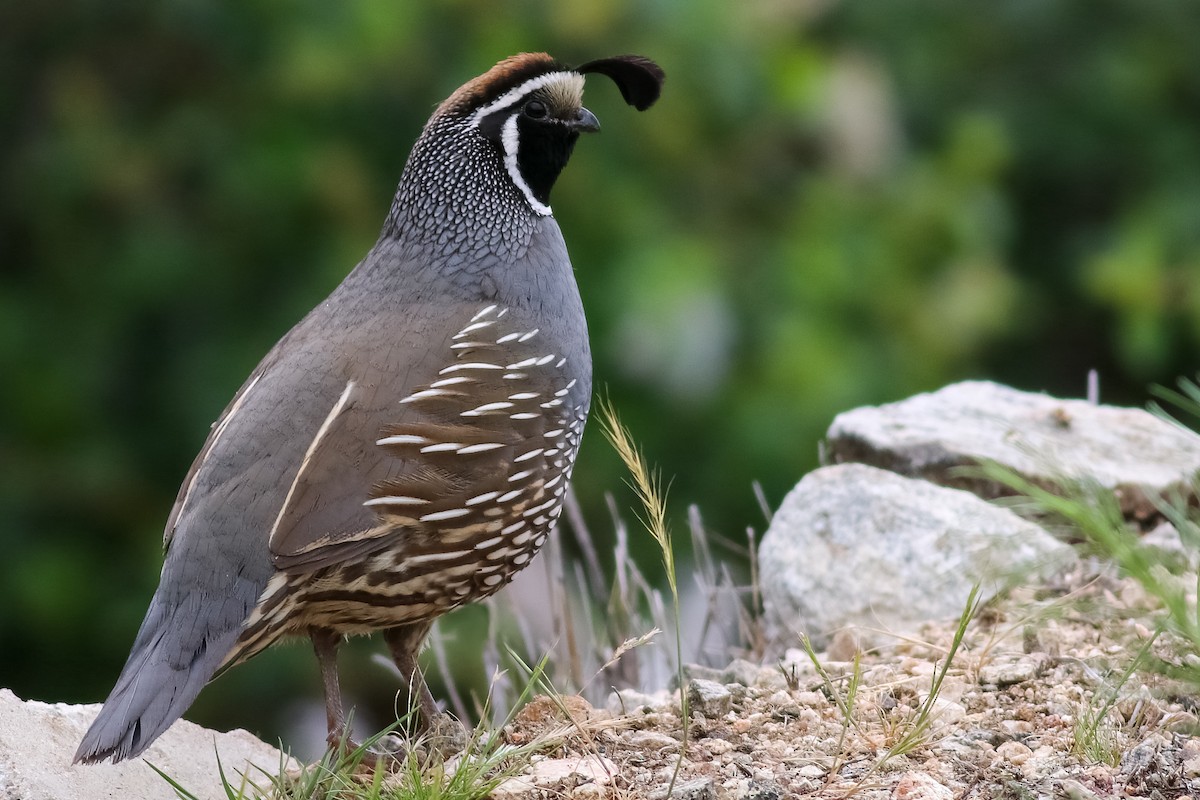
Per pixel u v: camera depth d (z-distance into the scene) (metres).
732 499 13.28
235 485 6.50
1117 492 8.34
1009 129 16.47
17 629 13.66
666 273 13.30
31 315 14.41
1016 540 7.20
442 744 6.46
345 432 6.60
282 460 6.53
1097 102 16.56
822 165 14.79
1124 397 17.38
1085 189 17.14
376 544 6.57
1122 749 5.96
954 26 16.66
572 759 6.01
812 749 6.09
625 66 8.22
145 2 14.84
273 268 14.45
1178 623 5.72
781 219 14.55
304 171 13.95
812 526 8.36
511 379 6.95
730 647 8.48
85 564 13.82
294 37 13.95
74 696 13.77
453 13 14.14
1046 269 17.08
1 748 6.14
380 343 6.90
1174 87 16.91
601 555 13.02
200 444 13.91
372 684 12.98
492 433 6.79
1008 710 6.43
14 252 15.17
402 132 14.36
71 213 14.63
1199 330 14.93
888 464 8.82
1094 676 6.60
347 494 6.52
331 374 6.75
